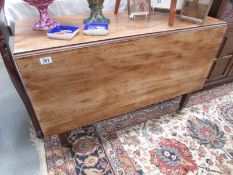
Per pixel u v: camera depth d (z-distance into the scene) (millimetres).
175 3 973
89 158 1160
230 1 1348
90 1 980
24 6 1086
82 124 1066
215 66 1630
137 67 1007
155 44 974
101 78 937
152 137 1317
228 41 1487
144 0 1115
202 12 1060
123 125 1392
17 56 709
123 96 1086
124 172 1101
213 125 1453
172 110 1562
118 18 1137
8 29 1102
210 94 1773
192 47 1118
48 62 767
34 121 1150
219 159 1214
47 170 1087
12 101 1586
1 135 1300
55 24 970
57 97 882
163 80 1170
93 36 881
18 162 1132
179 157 1203
